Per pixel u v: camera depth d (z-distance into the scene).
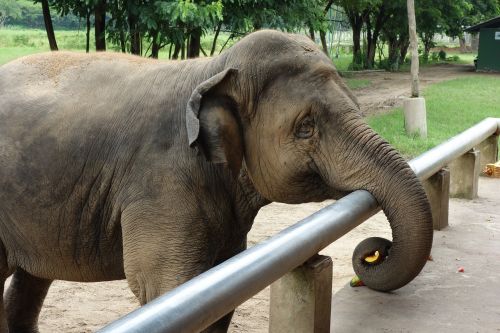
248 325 4.97
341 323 3.93
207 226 3.60
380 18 38.28
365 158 3.35
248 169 3.56
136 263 3.60
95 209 3.75
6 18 29.08
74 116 3.78
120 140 3.66
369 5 34.66
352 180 3.37
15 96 3.94
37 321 4.80
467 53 65.69
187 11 10.10
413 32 14.03
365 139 3.37
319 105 3.39
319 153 3.41
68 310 5.30
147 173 3.57
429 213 3.30
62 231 3.85
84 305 5.41
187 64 3.79
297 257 2.81
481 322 3.99
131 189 3.60
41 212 3.84
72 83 3.90
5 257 4.11
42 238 3.91
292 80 3.42
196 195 3.54
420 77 33.06
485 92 24.48
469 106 19.67
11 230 3.99
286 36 3.53
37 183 3.80
